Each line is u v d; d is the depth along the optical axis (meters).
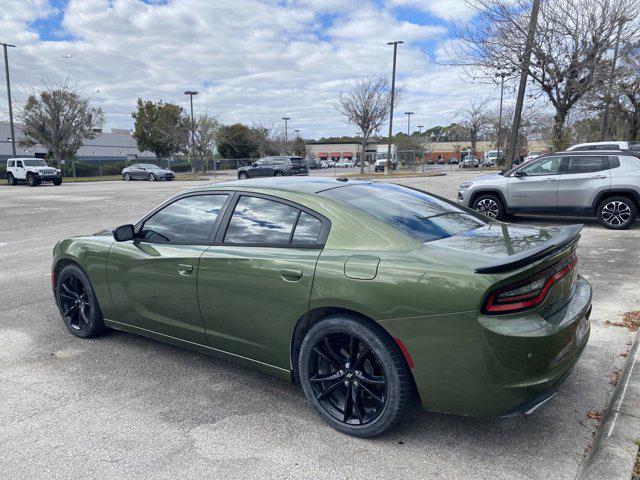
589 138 30.73
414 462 2.70
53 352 4.34
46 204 18.36
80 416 3.25
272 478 2.59
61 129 43.25
